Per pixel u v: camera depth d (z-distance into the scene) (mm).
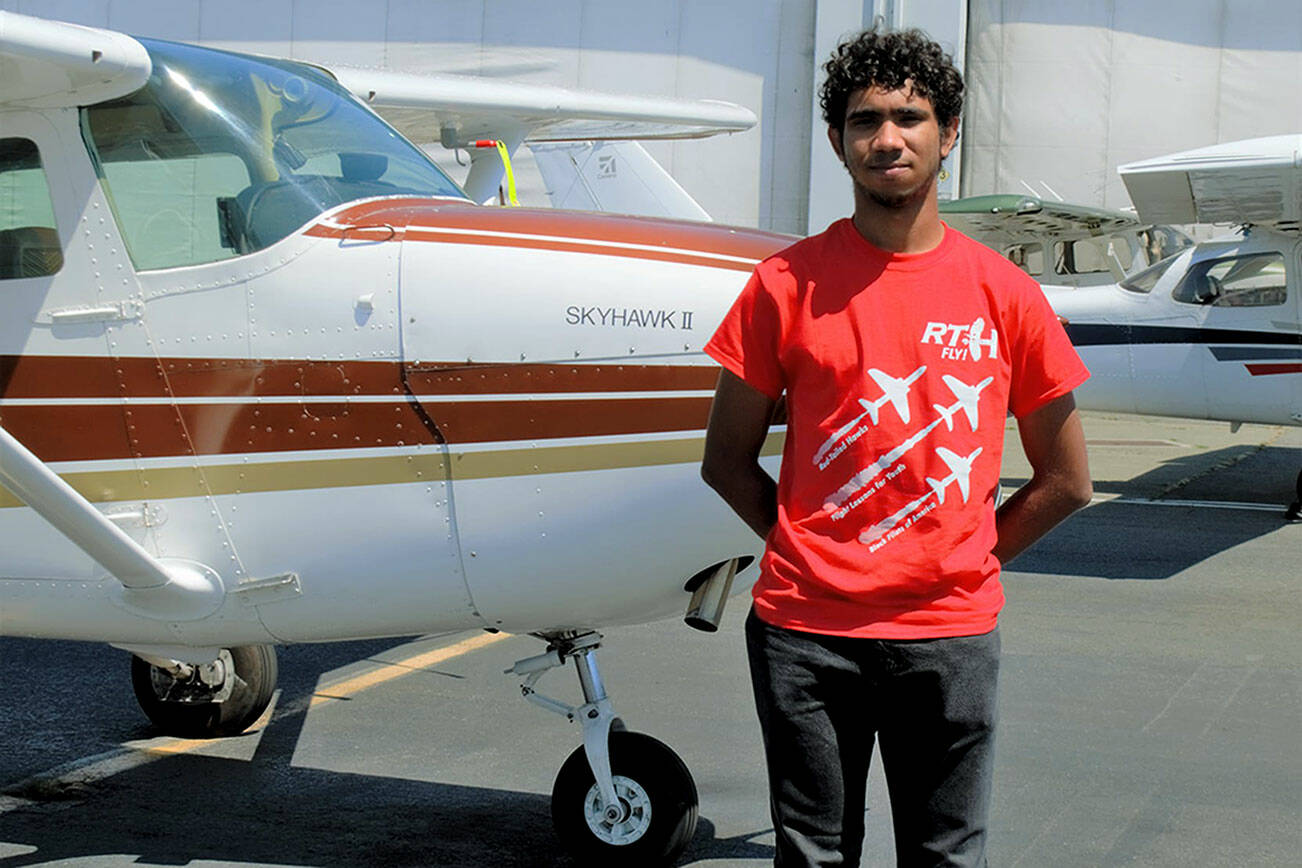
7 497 3510
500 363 3188
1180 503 10094
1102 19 17641
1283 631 6332
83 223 3381
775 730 2156
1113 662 5762
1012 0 17766
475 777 4383
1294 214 9758
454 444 3215
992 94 17953
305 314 3273
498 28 18297
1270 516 9555
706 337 3150
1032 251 17766
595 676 3578
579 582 3273
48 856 3748
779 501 2201
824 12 17453
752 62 17828
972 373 2080
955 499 2082
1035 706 5113
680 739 4715
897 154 2061
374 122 3793
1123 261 17375
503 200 7426
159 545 3396
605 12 18109
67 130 3400
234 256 3316
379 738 4777
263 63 3744
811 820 2166
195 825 3979
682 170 18141
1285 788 4270
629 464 3172
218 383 3316
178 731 4820
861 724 2193
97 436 3389
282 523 3326
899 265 2105
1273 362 10133
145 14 18672
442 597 3324
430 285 3227
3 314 3420
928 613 2092
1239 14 17406
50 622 3596
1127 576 7559
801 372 2135
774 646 2150
